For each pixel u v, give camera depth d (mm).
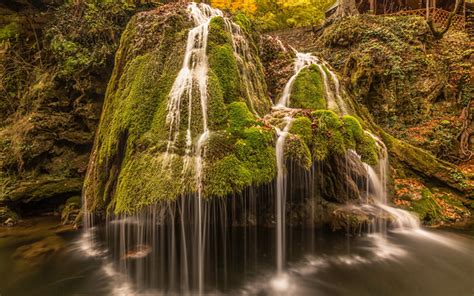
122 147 5934
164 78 5934
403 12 14648
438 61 11789
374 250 5852
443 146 10250
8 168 8367
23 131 8531
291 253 5785
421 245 5996
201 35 6367
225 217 5691
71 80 9094
